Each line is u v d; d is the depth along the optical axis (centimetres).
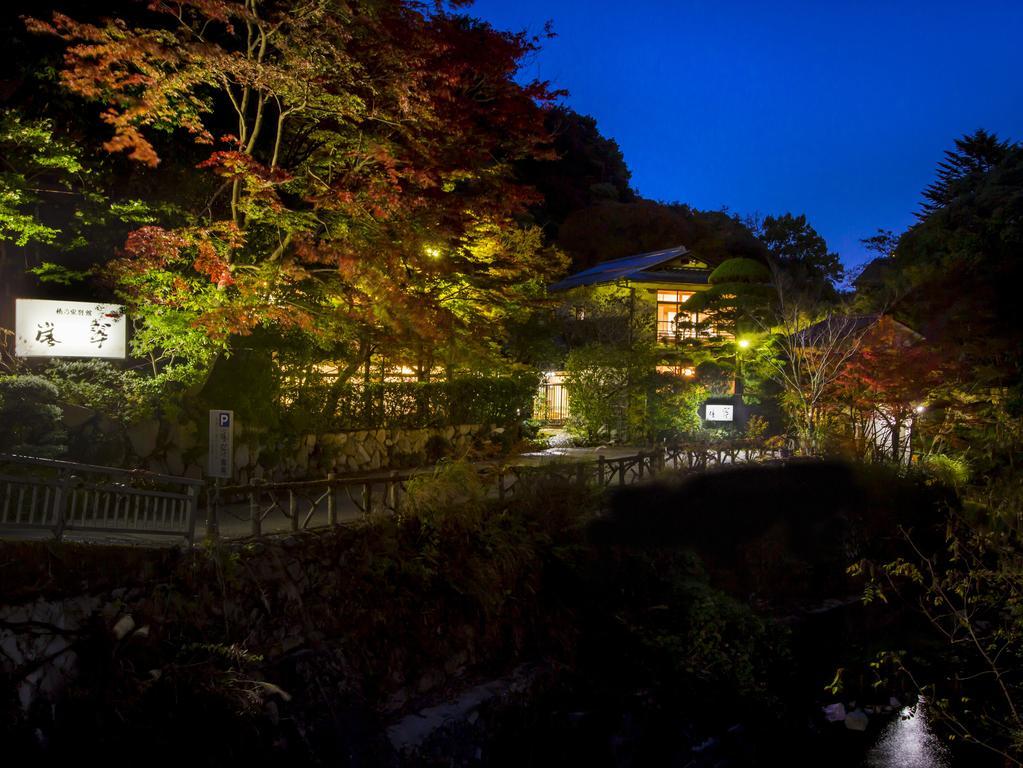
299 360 1507
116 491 777
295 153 1705
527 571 1104
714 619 1194
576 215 4597
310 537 934
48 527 712
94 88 1091
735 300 2369
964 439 2022
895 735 1138
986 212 3394
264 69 1134
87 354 1347
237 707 740
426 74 1253
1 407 1055
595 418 2269
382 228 1358
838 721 1170
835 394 1970
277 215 1302
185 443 1224
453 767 873
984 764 1060
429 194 1383
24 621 673
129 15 1496
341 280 1440
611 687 1072
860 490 1659
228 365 1317
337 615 912
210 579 812
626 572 1223
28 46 1412
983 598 1078
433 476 1122
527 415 2308
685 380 2352
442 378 1967
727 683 1125
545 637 1088
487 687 982
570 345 2825
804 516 1548
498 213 1491
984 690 1231
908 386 1875
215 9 1119
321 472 1502
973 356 2136
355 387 1666
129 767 664
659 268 3158
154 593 763
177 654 745
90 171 1443
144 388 1284
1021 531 1141
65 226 1550
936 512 1733
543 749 962
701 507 1392
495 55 1341
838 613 1422
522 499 1191
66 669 685
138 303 1313
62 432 1080
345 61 1184
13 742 631
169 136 1580
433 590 1008
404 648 952
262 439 1341
